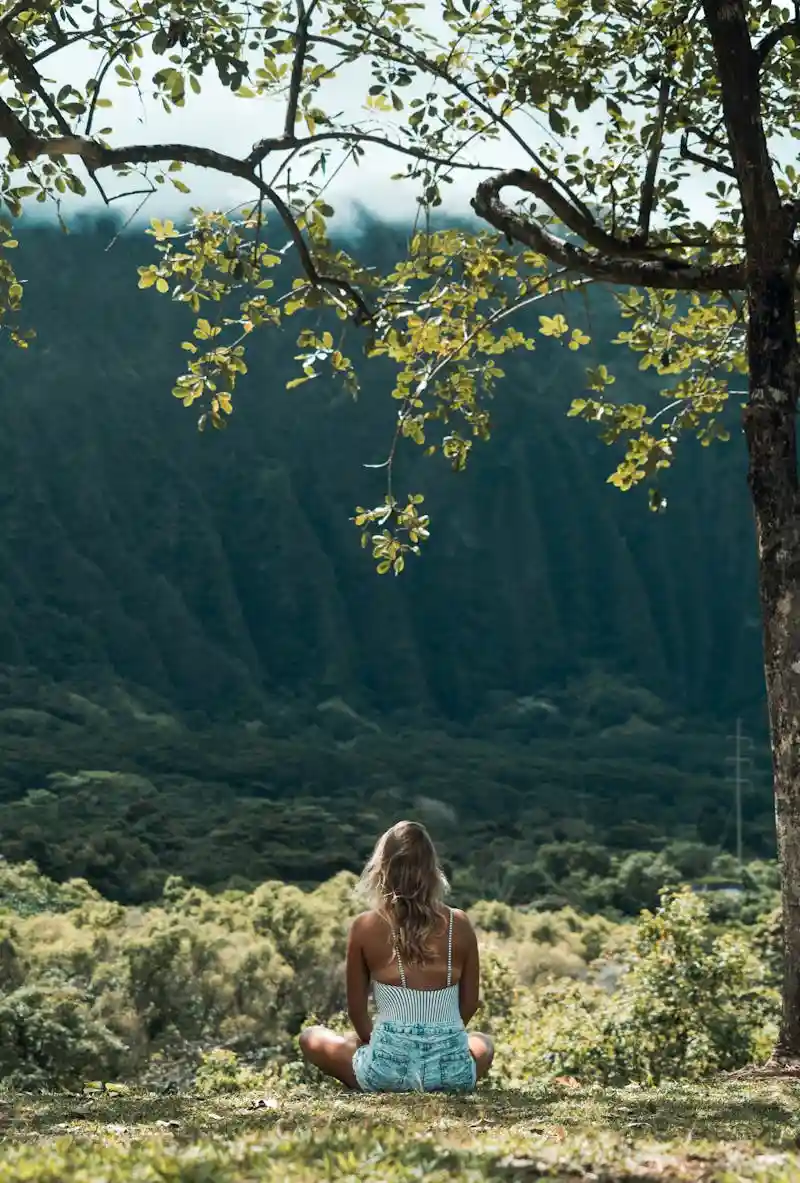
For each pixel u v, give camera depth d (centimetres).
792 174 1122
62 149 854
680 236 1028
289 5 949
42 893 6475
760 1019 1586
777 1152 404
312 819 11712
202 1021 3356
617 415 1159
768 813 14362
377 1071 585
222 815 11762
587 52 1012
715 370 1229
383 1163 347
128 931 4394
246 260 1026
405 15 988
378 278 1035
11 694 17038
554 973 4169
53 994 2080
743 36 848
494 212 927
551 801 14588
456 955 594
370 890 598
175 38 877
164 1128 492
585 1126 467
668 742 19762
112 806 11788
